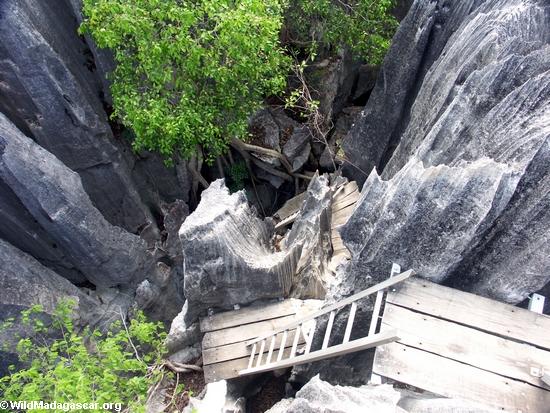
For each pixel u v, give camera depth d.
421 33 12.42
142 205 15.30
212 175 19.64
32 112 11.99
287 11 16.42
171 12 11.52
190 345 11.57
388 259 7.54
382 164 15.13
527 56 8.32
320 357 7.46
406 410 5.94
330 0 16.41
